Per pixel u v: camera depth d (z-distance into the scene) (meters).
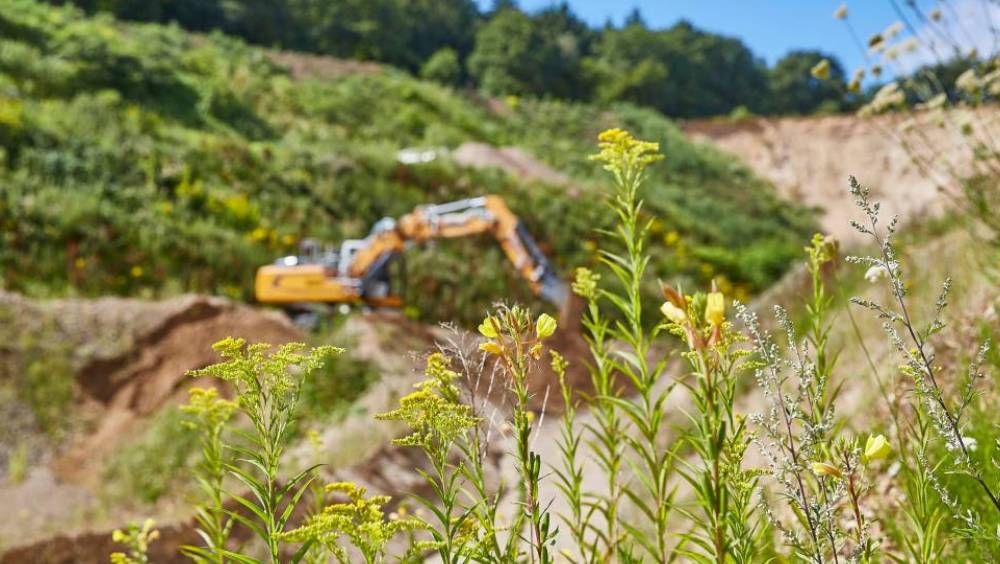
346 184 28.75
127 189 23.45
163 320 16.16
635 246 2.63
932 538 2.17
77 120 26.73
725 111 126.06
